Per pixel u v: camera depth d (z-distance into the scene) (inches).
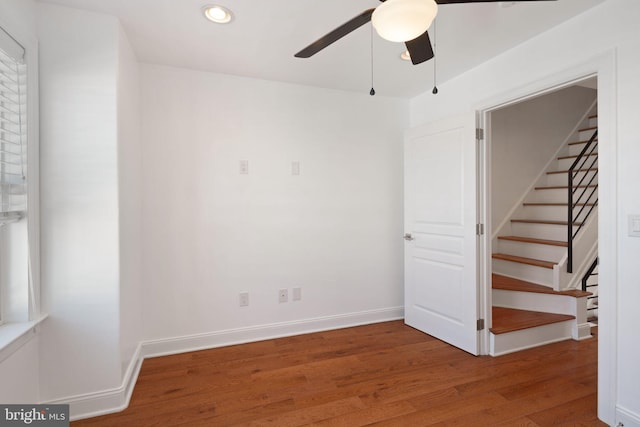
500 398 81.0
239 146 113.1
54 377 72.2
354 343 113.9
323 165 125.6
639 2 65.9
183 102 106.3
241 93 113.3
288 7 74.3
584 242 125.8
